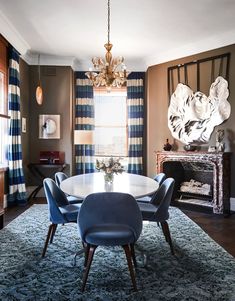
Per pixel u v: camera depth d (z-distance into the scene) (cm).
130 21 414
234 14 395
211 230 363
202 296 198
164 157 525
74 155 616
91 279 222
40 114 583
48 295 198
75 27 434
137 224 205
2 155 477
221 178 450
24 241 308
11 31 439
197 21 416
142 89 622
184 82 535
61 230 346
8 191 480
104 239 199
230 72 471
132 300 192
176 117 543
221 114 477
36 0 352
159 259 262
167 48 532
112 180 298
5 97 471
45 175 584
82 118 621
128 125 622
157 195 298
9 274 230
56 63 583
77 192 241
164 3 361
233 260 261
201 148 511
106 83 343
